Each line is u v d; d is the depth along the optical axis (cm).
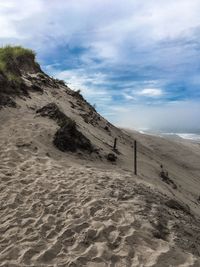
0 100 1446
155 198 946
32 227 752
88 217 786
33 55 2238
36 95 1703
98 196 870
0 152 1112
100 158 1252
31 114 1430
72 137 1248
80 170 1048
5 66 1730
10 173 989
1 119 1341
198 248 746
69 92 2108
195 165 2625
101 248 683
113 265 647
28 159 1089
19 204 841
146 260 656
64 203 843
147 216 808
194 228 838
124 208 826
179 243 733
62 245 698
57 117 1415
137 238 716
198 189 1656
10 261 651
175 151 2905
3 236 725
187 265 647
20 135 1233
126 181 1003
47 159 1105
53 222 771
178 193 1267
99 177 998
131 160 1395
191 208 1112
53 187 920
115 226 750
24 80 1820
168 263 650
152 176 1288
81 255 668
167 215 852
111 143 1527
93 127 1695
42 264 647
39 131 1277
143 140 3034
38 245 695
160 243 707
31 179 959
